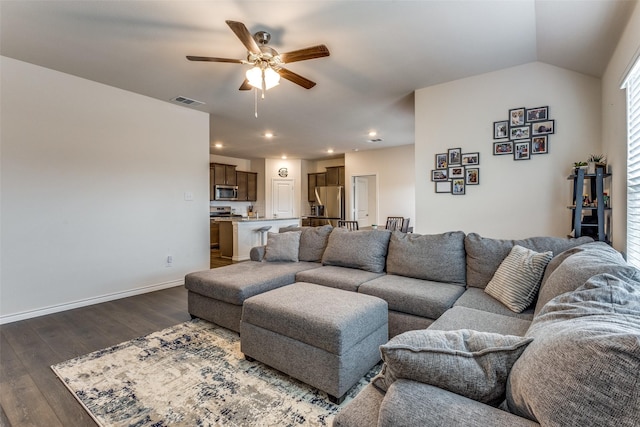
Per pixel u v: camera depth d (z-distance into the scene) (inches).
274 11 84.7
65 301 127.4
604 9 74.0
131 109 146.5
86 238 133.0
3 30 95.1
